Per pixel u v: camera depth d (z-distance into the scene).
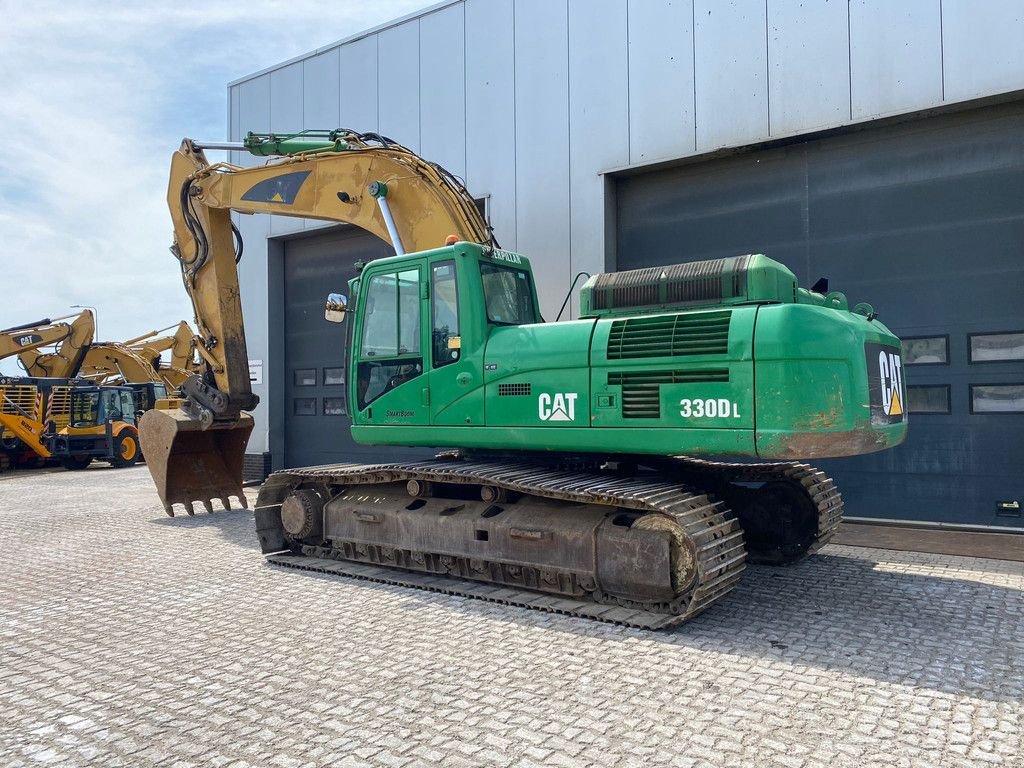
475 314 6.35
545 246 10.24
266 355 13.45
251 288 13.68
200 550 7.96
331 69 12.35
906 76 8.03
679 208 9.64
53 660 4.66
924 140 8.27
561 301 10.12
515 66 10.46
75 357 23.14
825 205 8.80
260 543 7.56
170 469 9.96
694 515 5.21
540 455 6.56
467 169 10.89
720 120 9.03
